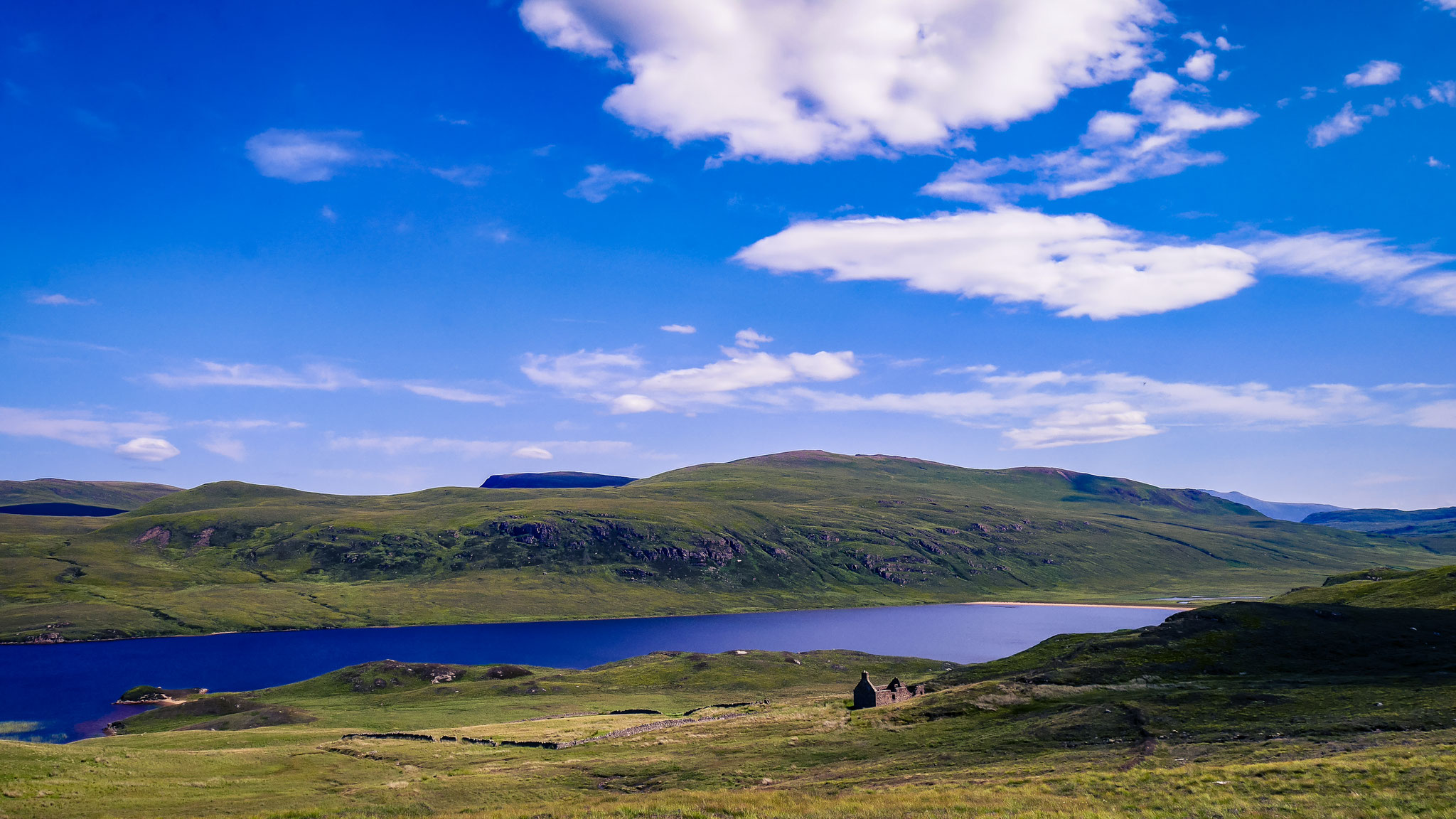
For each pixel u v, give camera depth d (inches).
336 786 2642.7
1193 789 1608.0
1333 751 1907.0
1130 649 3634.4
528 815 1839.3
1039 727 2687.0
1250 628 3747.5
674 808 1824.6
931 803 1683.1
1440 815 1278.3
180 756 2933.1
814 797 1950.1
